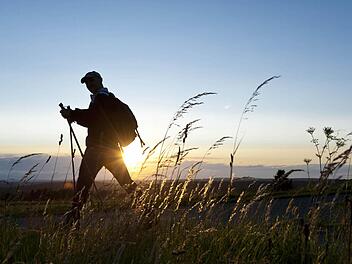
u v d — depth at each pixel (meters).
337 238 4.80
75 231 4.65
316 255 4.64
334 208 4.91
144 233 4.62
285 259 4.89
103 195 5.59
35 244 4.89
